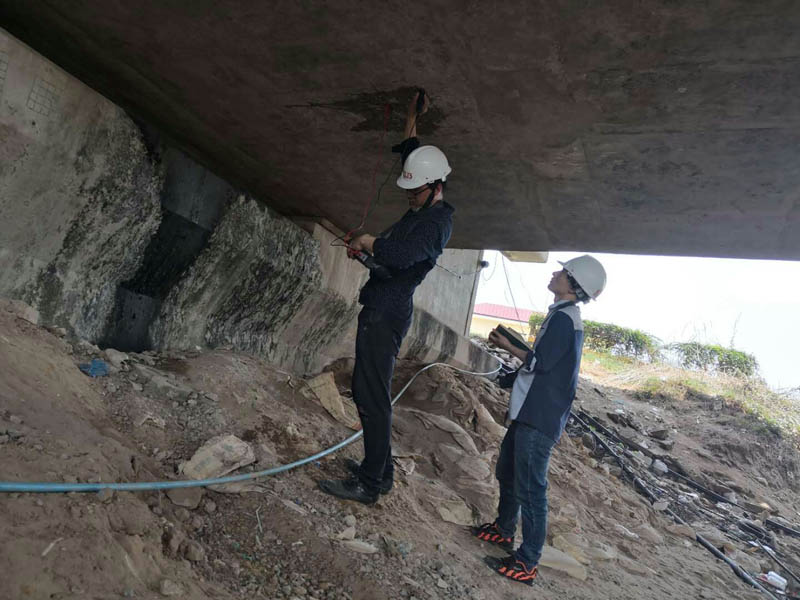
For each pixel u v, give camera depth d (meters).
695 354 19.16
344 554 3.02
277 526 3.04
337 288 6.42
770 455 12.81
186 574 2.34
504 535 4.14
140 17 3.47
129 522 2.33
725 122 3.59
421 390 7.05
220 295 5.09
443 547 3.68
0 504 2.01
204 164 5.49
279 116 4.38
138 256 4.23
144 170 3.93
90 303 4.04
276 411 4.34
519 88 3.54
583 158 4.30
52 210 3.54
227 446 3.30
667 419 13.42
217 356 4.80
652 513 7.49
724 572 6.27
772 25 2.71
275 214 5.30
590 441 9.76
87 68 4.25
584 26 2.92
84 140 3.49
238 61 3.74
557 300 4.03
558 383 3.82
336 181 5.46
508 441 4.16
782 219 4.80
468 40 3.16
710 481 10.27
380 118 4.18
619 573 4.85
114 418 3.29
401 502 4.03
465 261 10.27
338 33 3.29
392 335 3.57
